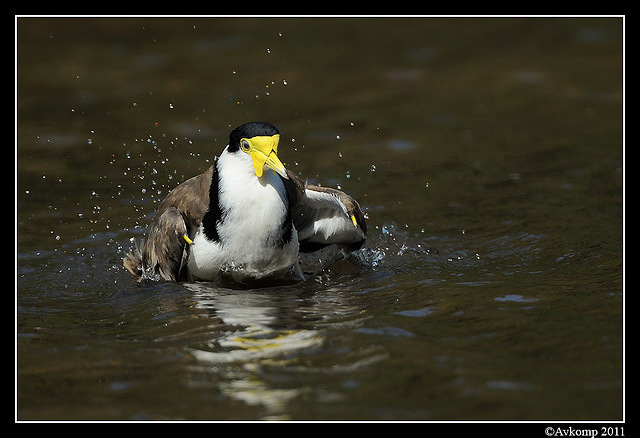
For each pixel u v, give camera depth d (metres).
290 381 8.21
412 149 17.56
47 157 17.06
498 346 8.88
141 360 8.84
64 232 13.62
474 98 20.91
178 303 10.67
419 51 24.92
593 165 16.25
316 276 11.81
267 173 11.02
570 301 10.17
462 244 12.84
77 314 10.48
